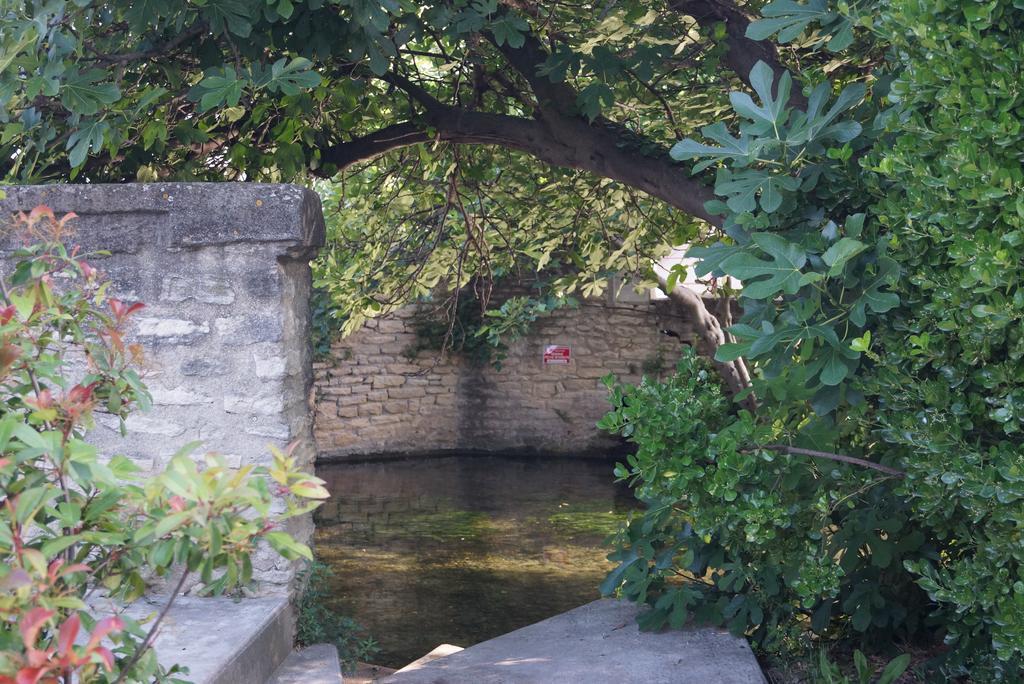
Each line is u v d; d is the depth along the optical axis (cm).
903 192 301
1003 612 270
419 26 458
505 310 827
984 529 306
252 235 362
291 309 382
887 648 395
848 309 282
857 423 359
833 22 318
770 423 380
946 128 255
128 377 205
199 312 369
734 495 346
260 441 369
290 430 373
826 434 366
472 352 1400
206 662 290
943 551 391
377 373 1386
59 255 213
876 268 286
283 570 367
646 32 487
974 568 281
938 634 390
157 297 369
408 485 1227
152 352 369
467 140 577
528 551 911
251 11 408
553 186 731
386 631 674
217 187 363
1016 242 232
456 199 729
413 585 795
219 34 416
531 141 547
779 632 387
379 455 1394
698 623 411
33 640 127
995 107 254
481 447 1420
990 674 326
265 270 367
